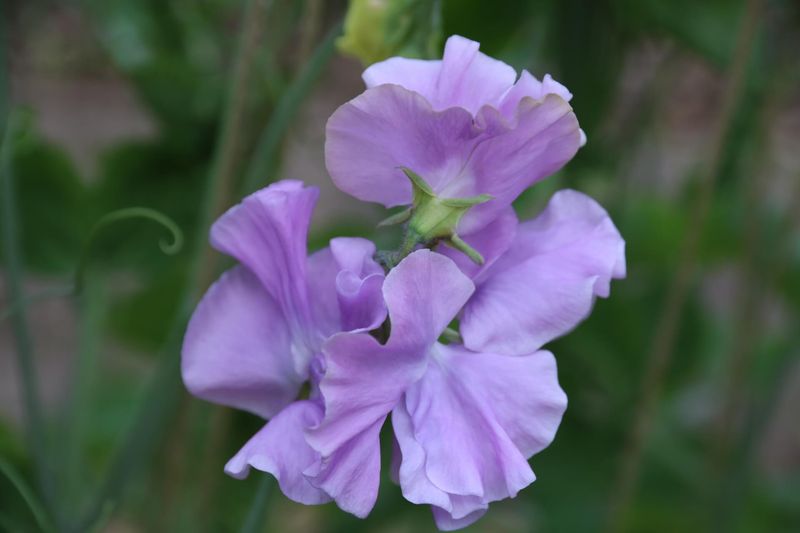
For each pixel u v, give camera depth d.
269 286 0.51
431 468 0.49
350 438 0.49
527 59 0.73
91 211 0.87
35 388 0.63
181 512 0.75
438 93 0.50
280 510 1.00
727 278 1.47
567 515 0.90
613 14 0.75
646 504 0.93
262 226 0.51
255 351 0.51
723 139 0.68
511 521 1.18
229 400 0.52
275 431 0.50
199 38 0.84
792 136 1.97
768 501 1.02
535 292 0.51
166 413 0.62
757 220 0.87
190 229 0.89
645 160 0.96
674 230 0.92
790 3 0.79
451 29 0.72
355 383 0.49
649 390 0.74
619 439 0.92
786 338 0.99
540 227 0.52
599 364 0.90
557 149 0.50
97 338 0.84
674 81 0.86
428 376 0.50
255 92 0.66
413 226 0.50
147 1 0.82
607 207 0.88
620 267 0.51
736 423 0.92
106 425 0.96
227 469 0.50
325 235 0.85
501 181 0.50
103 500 0.62
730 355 0.95
